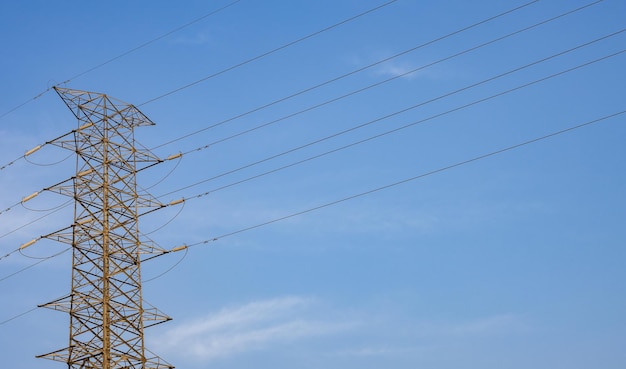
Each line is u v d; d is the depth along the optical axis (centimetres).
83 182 6888
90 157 6981
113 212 6862
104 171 6944
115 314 6494
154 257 6862
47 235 6750
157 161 7200
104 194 6856
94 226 6769
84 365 6303
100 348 6359
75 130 7006
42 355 6247
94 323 6450
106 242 6700
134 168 7106
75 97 7106
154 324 6556
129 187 7012
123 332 6456
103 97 7206
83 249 6681
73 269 6594
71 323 6419
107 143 7062
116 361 6328
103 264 6625
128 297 6581
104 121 7144
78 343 6366
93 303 6500
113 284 6575
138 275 6700
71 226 6738
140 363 6378
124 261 6712
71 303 6488
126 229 6844
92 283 6562
